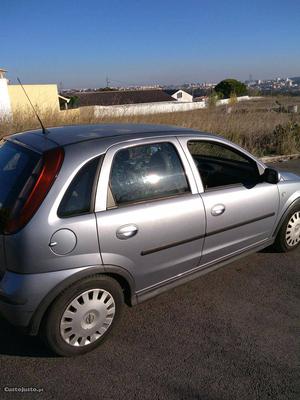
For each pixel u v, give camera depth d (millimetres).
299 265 4285
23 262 2467
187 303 3531
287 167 9391
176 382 2607
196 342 3006
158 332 3117
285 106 23672
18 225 2469
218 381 2627
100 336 2895
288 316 3359
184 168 3266
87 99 37281
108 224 2721
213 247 3512
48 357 2811
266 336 3092
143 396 2486
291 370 2742
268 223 4039
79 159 2705
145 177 3012
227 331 3145
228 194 3529
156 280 3166
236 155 3973
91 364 2752
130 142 2977
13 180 2686
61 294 2621
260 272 4117
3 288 2518
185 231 3199
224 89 63719
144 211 2924
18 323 2562
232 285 3854
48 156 2650
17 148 2979
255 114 14414
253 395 2523
